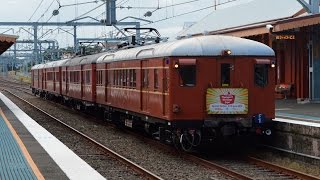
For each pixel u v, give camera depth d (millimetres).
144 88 17547
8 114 28328
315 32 26141
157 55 15945
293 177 12492
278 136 16234
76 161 12891
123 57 20250
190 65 14898
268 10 32938
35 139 17250
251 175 12789
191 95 14953
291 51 29625
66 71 35406
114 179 11969
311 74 26734
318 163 14211
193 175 12664
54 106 38469
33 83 55750
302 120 17297
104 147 16516
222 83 15164
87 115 30672
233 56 15188
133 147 17719
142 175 12484
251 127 15375
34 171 11453
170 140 16062
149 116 17125
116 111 22484
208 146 17766
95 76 26438
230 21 36344
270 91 15508
